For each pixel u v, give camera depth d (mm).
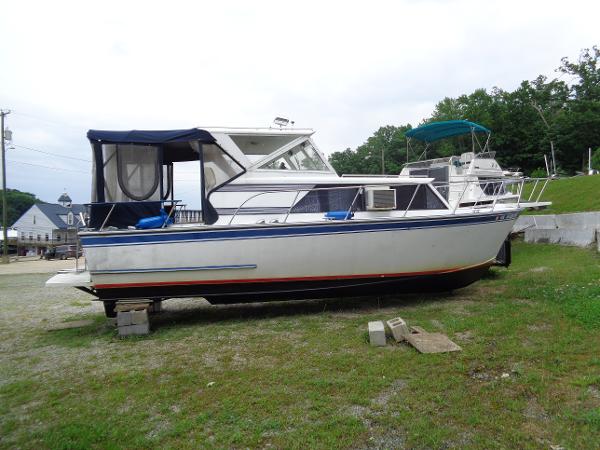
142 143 6141
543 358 3953
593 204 12398
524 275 7824
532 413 3055
